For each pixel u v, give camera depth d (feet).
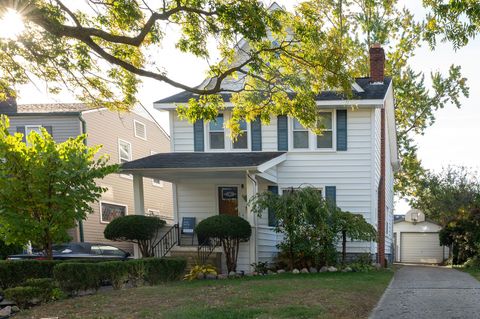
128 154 78.69
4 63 30.01
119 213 74.95
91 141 67.41
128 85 34.04
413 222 96.78
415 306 24.99
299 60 30.68
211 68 32.01
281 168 51.88
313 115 32.53
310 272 42.06
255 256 45.16
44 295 27.78
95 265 30.66
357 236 43.34
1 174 30.68
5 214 30.91
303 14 29.09
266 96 33.55
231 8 25.35
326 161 51.03
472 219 61.05
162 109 53.01
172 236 49.19
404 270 51.72
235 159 47.55
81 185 33.73
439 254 94.32
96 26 29.09
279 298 25.64
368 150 50.03
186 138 53.98
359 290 28.89
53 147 32.71
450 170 103.50
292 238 42.57
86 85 33.68
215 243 45.73
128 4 25.57
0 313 25.29
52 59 28.27
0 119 34.76
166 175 49.65
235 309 22.58
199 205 53.42
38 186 32.09
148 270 34.22
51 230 33.96
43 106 71.10
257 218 48.67
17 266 32.27
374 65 56.70
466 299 27.12
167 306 23.82
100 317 21.71
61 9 24.47
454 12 22.07
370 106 49.16
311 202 42.91
